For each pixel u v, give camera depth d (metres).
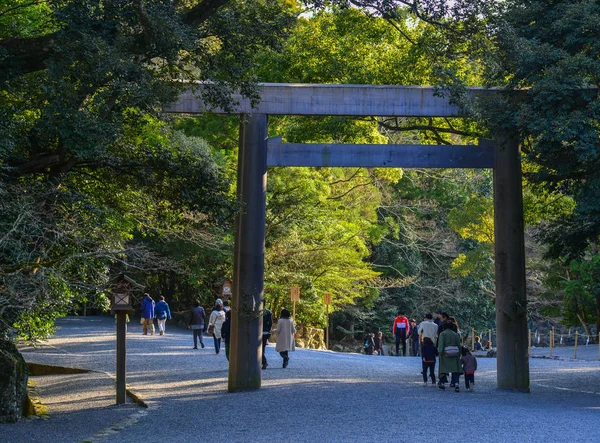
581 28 15.12
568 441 9.99
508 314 17.39
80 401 15.47
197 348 26.59
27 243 10.61
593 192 15.31
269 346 30.06
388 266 48.06
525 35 16.28
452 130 21.97
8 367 12.48
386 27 24.59
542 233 20.23
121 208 16.41
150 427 12.00
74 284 10.79
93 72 11.55
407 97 16.75
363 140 25.31
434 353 17.83
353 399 14.83
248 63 13.68
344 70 24.69
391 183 48.59
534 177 16.89
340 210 39.56
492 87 17.20
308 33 25.62
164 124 17.33
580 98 15.16
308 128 24.52
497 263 17.55
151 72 13.25
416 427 11.34
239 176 16.91
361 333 53.59
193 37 12.40
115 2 11.98
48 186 12.44
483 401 15.00
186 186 14.16
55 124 11.55
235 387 16.41
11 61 12.03
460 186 50.75
